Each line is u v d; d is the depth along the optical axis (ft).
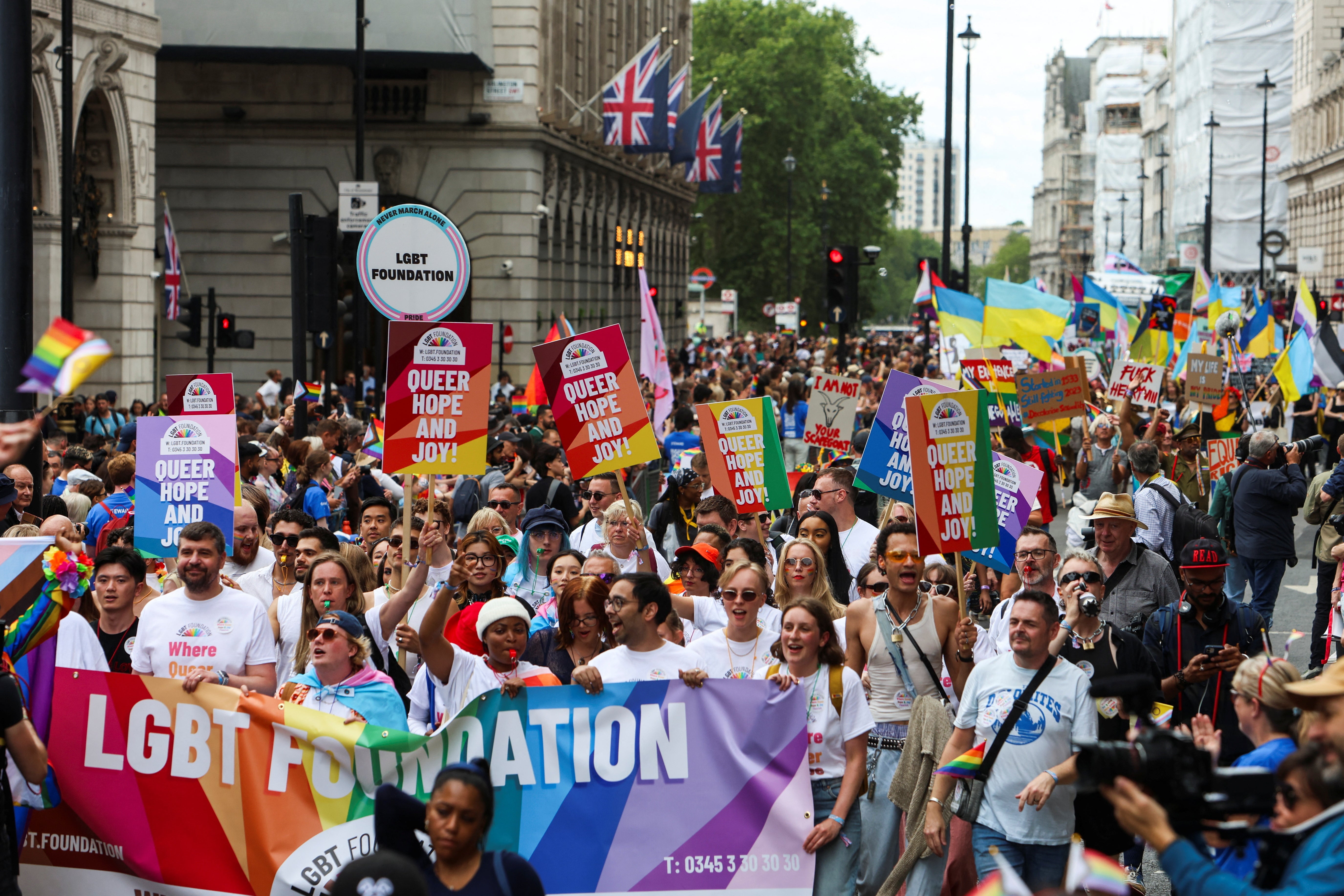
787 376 79.41
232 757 21.44
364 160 84.58
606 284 173.37
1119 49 559.38
